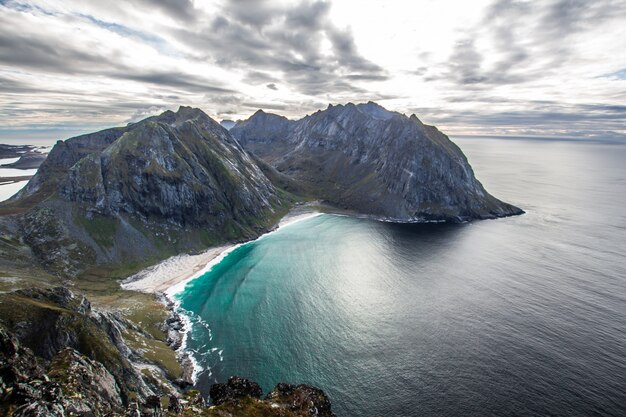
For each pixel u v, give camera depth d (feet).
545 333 428.15
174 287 612.29
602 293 536.42
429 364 374.43
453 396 328.08
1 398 135.23
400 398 328.29
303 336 437.17
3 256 601.62
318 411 237.86
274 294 567.18
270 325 467.11
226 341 429.79
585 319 459.73
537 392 330.54
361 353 398.21
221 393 244.22
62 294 344.90
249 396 233.76
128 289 602.44
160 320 476.95
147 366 349.20
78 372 192.34
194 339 435.53
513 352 390.83
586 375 351.67
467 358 382.83
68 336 281.33
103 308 478.18
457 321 462.60
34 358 189.78
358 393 336.49
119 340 360.07
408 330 444.14
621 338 414.82
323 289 583.17
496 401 320.29
